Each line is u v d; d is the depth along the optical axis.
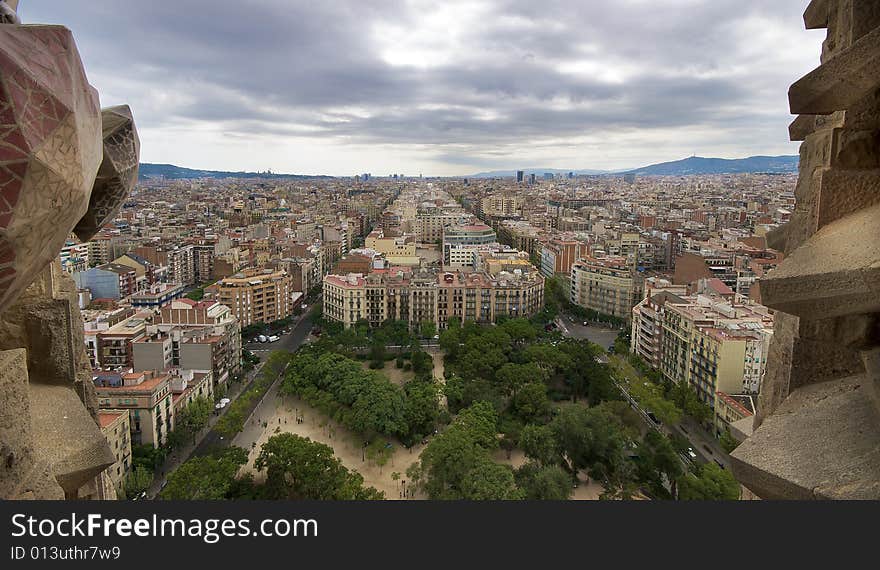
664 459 88.69
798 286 9.73
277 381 142.00
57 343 17.75
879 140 11.54
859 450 9.84
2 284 11.16
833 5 14.82
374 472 98.19
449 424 114.50
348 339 157.75
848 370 12.34
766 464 10.70
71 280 19.34
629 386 132.75
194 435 109.44
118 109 17.86
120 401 96.94
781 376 16.73
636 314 162.25
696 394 124.38
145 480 86.88
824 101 11.72
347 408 113.44
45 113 10.75
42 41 11.23
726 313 133.50
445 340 156.38
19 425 12.53
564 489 80.81
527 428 97.06
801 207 15.70
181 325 140.00
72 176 11.41
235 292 185.00
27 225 10.79
